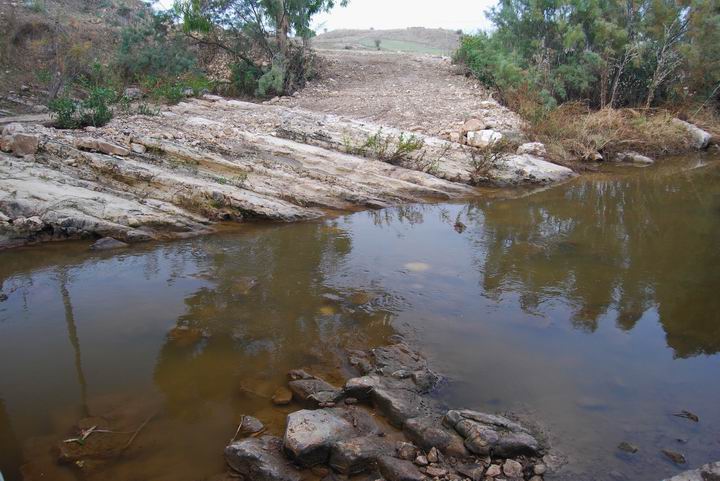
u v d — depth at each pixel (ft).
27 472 9.91
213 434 11.00
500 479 9.66
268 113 40.16
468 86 53.83
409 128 39.40
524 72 48.01
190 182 25.89
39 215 21.71
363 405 11.84
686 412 11.76
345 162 31.32
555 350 14.37
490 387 12.61
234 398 12.19
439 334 15.10
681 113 50.60
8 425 11.23
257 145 31.78
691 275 19.40
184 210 24.57
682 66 51.03
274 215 25.35
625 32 47.44
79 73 46.88
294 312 16.30
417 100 48.03
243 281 18.49
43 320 15.75
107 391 12.42
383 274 19.33
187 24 48.75
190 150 28.60
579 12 49.49
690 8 48.52
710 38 49.16
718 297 17.60
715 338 15.05
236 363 13.61
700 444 10.68
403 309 16.60
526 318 16.14
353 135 35.19
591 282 18.80
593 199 30.30
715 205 29.01
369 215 26.99
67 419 11.43
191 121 35.40
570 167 37.78
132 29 51.13
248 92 51.08
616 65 47.93
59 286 17.99
